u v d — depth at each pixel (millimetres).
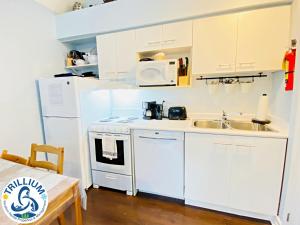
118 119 2490
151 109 2463
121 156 2098
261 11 1687
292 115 1422
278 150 1527
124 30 2305
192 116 2414
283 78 1659
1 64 1908
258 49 1730
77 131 2107
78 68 2898
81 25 2418
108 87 2406
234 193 1714
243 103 2180
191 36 1942
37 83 2301
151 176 2023
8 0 1959
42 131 2363
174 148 1876
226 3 1794
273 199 1599
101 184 2264
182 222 1689
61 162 1229
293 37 1536
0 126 1912
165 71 2043
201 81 2320
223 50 1841
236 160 1660
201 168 1792
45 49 2416
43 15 2371
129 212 1838
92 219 1746
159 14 2037
